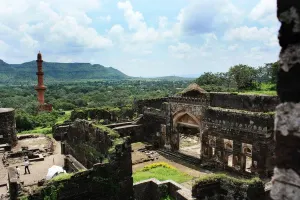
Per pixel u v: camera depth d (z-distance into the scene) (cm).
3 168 2547
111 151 1831
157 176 2798
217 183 1742
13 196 1548
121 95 13862
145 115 4491
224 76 8588
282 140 354
